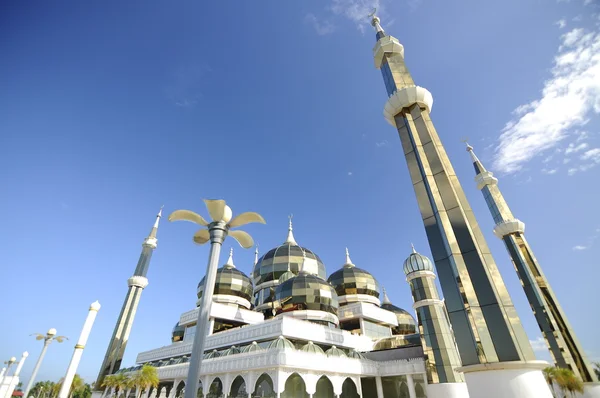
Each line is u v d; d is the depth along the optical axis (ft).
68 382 118.11
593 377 107.45
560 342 117.29
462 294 52.95
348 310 177.68
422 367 127.85
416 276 143.84
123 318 198.90
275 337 120.67
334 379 118.73
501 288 52.31
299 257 196.44
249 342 130.00
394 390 138.21
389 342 157.99
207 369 125.08
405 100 80.53
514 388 42.60
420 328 133.80
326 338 133.39
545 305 125.08
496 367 44.34
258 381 117.91
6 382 184.14
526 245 138.21
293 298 147.84
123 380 156.56
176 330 192.03
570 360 113.29
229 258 216.74
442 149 71.31
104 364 183.11
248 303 189.26
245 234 53.57
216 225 49.60
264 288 193.47
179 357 165.17
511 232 143.54
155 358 181.88
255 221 51.67
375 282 201.57
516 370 43.57
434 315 131.34
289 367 104.47
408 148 76.13
